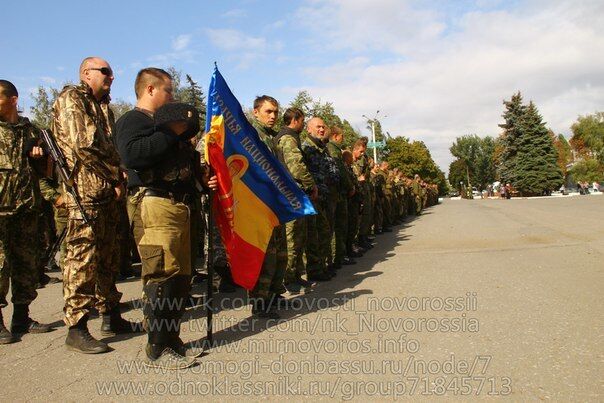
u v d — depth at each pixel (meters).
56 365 3.44
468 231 11.22
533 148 53.06
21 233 4.28
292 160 5.40
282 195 4.38
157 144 3.20
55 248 4.07
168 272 3.31
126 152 3.24
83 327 3.71
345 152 7.93
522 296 4.78
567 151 80.25
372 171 12.15
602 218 12.59
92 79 3.83
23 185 4.25
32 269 4.35
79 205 3.63
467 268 6.40
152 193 3.34
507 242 8.85
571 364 3.08
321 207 6.14
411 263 7.09
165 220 3.32
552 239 8.89
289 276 5.55
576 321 3.93
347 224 7.29
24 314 4.32
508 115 54.81
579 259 6.68
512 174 54.00
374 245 9.82
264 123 5.37
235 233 4.05
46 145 3.72
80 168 3.67
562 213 15.55
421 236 10.82
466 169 114.88
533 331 3.73
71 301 3.66
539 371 3.00
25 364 3.49
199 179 3.80
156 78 3.63
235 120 4.08
